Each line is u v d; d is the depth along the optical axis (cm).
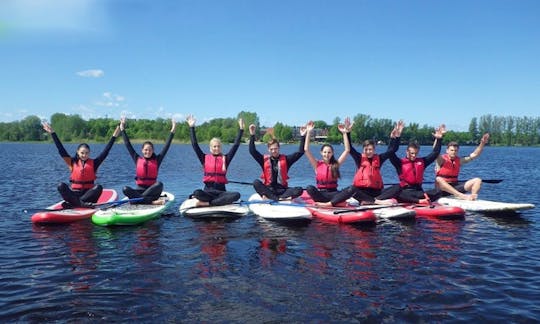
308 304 488
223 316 459
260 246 713
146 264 620
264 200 1004
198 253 674
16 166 2594
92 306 480
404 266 614
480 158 4625
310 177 2097
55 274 579
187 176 2033
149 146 1016
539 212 1022
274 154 1027
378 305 485
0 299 497
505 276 574
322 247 709
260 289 529
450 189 1095
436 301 495
